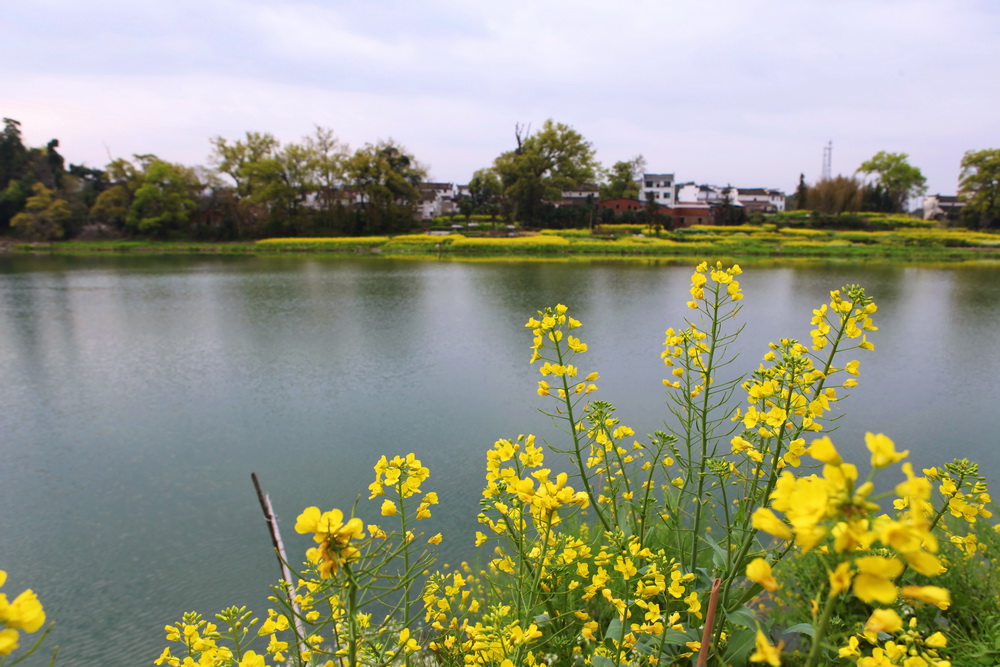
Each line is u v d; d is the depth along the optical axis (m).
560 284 27.27
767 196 91.62
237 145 59.28
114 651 4.40
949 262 40.75
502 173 65.75
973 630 2.84
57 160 64.56
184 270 35.44
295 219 58.78
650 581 2.57
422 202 77.31
